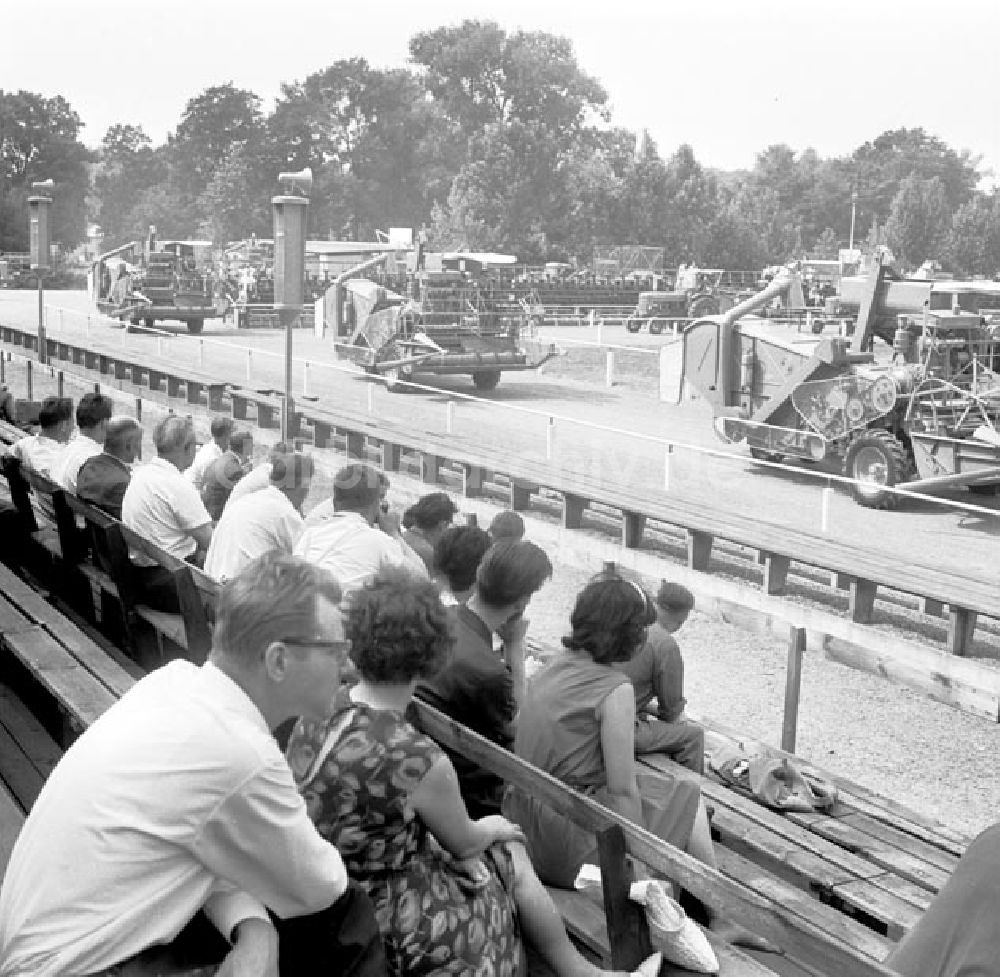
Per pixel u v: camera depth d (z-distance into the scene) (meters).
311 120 91.00
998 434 16.97
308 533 6.41
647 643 6.31
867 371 18.84
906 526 16.34
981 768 10.23
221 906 2.57
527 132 80.50
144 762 2.46
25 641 5.91
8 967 2.42
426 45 97.56
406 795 3.18
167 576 6.75
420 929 3.25
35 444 10.68
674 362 21.75
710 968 3.78
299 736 3.27
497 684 4.80
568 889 4.44
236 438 11.23
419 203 95.62
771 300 21.09
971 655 12.06
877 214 130.12
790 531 14.86
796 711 10.00
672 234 83.44
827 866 5.96
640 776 4.99
